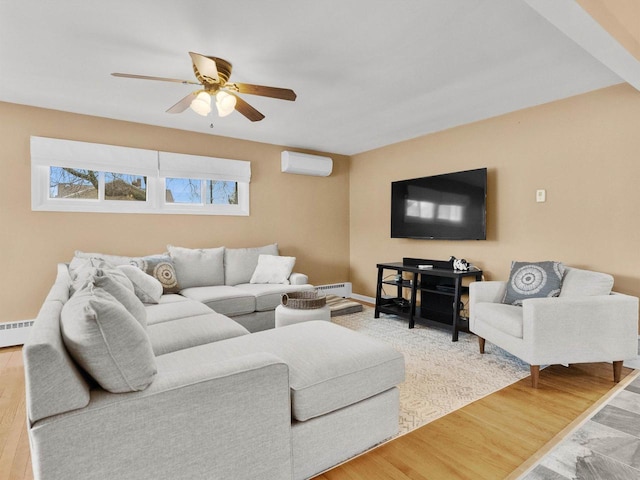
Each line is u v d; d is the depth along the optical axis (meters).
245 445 1.28
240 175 4.53
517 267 3.12
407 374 2.59
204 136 4.30
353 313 4.55
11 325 3.26
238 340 1.93
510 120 3.55
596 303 2.40
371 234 5.26
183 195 4.27
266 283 4.13
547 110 3.26
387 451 1.70
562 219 3.17
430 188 4.18
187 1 1.81
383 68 2.58
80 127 3.55
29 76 2.70
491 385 2.41
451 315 3.84
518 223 3.49
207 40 2.19
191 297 3.40
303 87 2.92
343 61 2.47
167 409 1.14
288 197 5.02
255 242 4.74
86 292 1.35
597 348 2.40
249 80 2.79
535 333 2.36
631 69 2.18
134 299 1.77
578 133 3.06
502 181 3.62
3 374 2.63
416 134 4.39
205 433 1.20
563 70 2.62
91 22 1.99
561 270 2.86
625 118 2.79
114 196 3.84
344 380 1.59
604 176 2.91
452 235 3.94
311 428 1.50
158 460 1.12
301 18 1.97
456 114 3.61
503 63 2.51
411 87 2.93
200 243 4.31
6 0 1.79
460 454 1.68
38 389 0.98
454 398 2.23
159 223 4.03
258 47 2.28
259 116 2.74
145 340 1.19
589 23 1.68
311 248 5.25
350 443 1.64
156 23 2.01
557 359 2.37
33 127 3.34
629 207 2.78
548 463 1.60
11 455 1.67
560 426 1.91
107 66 2.54
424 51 2.34
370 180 5.25
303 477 1.49
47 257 3.43
